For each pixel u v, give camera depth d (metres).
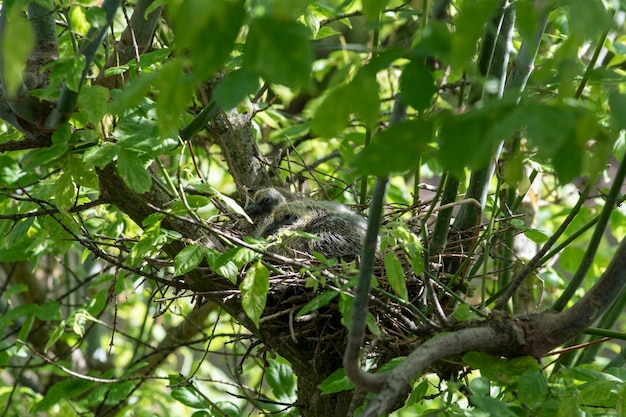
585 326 5.28
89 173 6.00
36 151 6.04
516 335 5.32
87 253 9.23
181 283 7.00
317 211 8.34
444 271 7.54
